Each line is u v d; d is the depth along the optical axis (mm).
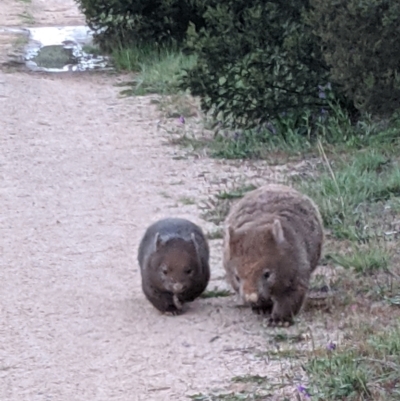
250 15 13250
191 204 10727
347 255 8742
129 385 6723
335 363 6594
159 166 12242
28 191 11367
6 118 14742
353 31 11758
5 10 26000
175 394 6543
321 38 12445
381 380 6387
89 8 19391
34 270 8984
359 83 11891
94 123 14547
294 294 7430
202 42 13078
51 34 22625
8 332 7648
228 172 11859
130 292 8430
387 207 9945
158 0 18781
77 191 11352
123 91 16469
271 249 7281
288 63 12867
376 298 7930
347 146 12078
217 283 8500
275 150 12484
